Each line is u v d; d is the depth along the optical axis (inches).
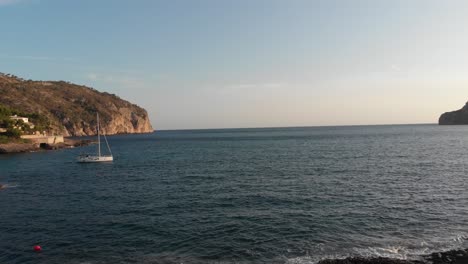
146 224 1146.0
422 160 2723.9
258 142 6171.3
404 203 1363.2
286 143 5585.6
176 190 1720.0
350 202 1392.7
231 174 2219.5
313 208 1309.1
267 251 908.0
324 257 864.9
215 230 1072.2
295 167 2488.9
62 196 1644.9
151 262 852.6
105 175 2378.2
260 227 1093.1
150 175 2305.6
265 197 1505.9
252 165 2684.5
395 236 999.6
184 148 5083.7
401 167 2359.7
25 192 1766.7
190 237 1016.2
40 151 4795.8
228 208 1331.2
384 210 1266.0
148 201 1483.8
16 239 1021.8
